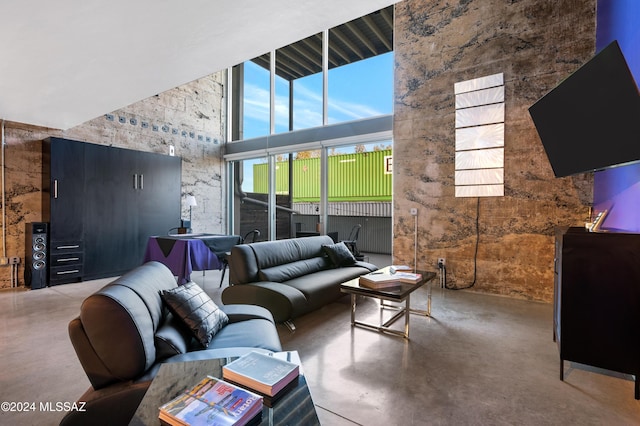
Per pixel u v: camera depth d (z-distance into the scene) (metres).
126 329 1.31
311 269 3.93
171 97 6.37
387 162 6.01
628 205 2.49
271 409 1.07
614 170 2.87
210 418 0.95
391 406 1.76
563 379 2.07
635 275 1.86
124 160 5.25
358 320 3.17
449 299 3.94
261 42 2.28
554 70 3.78
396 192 4.90
